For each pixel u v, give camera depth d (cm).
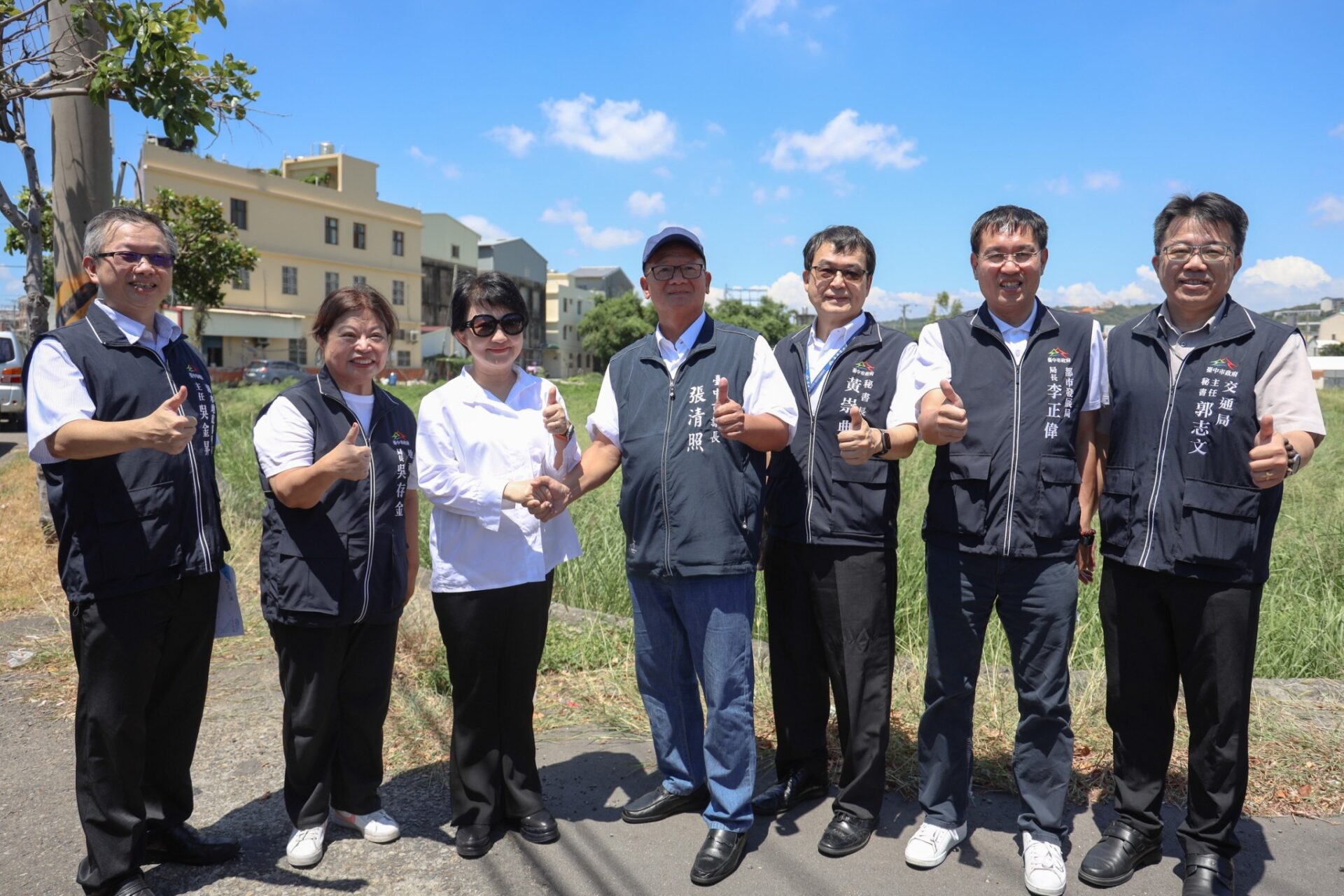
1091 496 327
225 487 849
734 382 308
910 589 557
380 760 326
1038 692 300
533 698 329
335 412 308
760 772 371
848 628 318
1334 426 1402
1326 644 481
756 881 296
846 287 330
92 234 279
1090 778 359
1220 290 287
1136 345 303
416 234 4381
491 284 310
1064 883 286
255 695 442
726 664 305
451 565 309
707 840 303
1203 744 289
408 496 333
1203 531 282
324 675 303
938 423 290
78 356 271
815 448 326
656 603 324
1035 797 302
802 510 327
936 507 312
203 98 618
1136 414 299
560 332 6266
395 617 318
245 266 1861
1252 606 285
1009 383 301
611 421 329
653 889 291
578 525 684
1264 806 334
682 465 305
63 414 263
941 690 310
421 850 314
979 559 302
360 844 318
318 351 314
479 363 318
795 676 342
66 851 309
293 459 295
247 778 363
